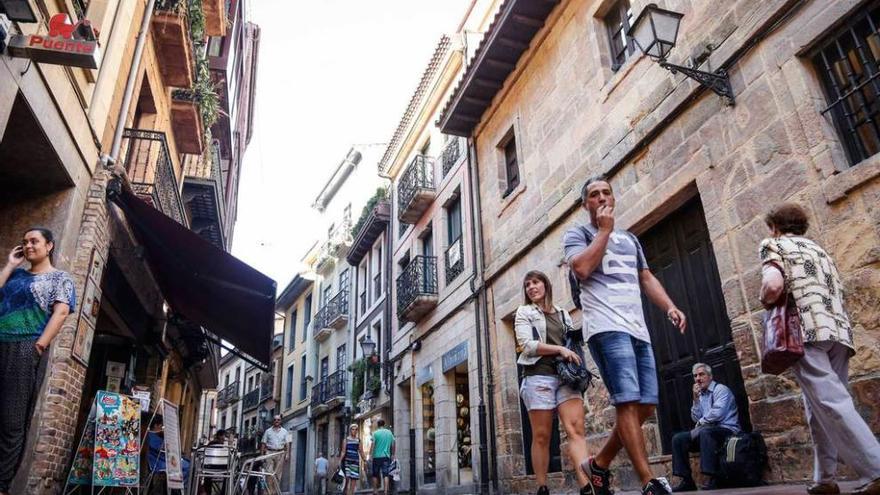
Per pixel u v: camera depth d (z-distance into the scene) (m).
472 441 11.60
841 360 3.19
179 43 9.75
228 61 14.02
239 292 9.43
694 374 5.86
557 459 9.11
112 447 6.82
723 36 6.34
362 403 19.86
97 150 7.22
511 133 11.75
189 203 15.49
